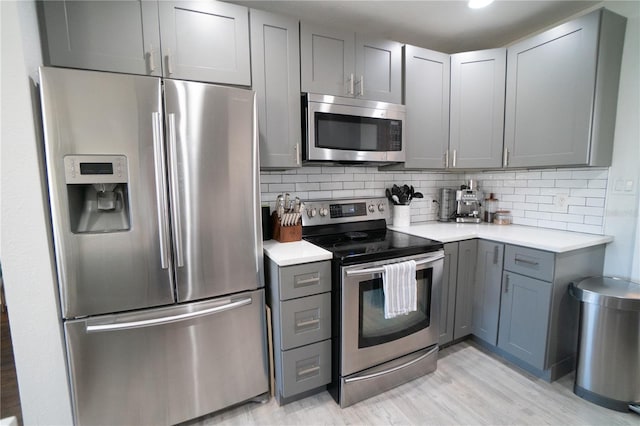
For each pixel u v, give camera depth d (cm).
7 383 173
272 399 174
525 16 210
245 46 168
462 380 188
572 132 187
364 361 170
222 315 154
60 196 119
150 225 134
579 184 209
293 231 194
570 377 189
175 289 142
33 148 117
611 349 160
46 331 125
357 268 162
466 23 220
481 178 280
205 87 140
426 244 186
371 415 161
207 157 143
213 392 155
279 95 180
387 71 212
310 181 231
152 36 146
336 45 194
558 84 192
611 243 194
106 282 129
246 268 158
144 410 142
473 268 218
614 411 161
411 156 225
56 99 116
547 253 174
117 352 134
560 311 179
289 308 157
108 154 125
